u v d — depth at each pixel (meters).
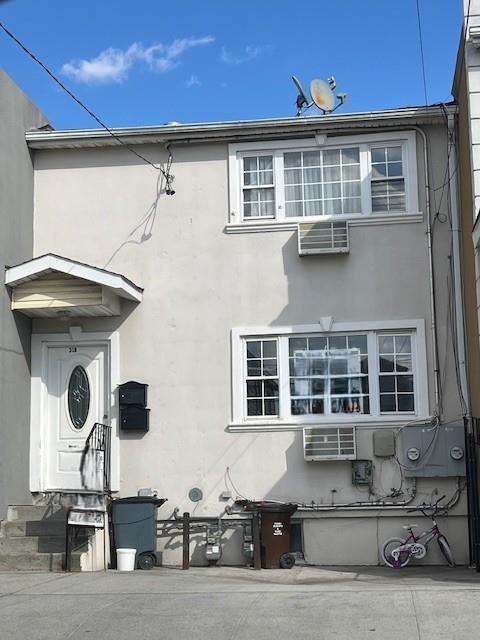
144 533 10.88
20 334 11.88
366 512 11.36
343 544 11.32
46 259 11.27
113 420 11.94
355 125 11.97
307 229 11.83
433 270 11.69
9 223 11.63
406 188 11.91
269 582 9.56
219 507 11.61
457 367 11.41
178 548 11.48
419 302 11.66
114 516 10.96
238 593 8.22
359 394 11.69
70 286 11.50
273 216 12.16
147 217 12.32
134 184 12.41
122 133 12.21
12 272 11.38
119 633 6.67
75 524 10.39
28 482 11.88
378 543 11.29
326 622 6.82
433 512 11.23
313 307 11.85
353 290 11.80
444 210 11.79
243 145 12.27
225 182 12.25
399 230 11.83
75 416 12.14
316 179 12.16
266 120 12.02
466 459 11.06
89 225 12.39
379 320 11.69
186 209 12.27
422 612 7.03
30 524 11.05
